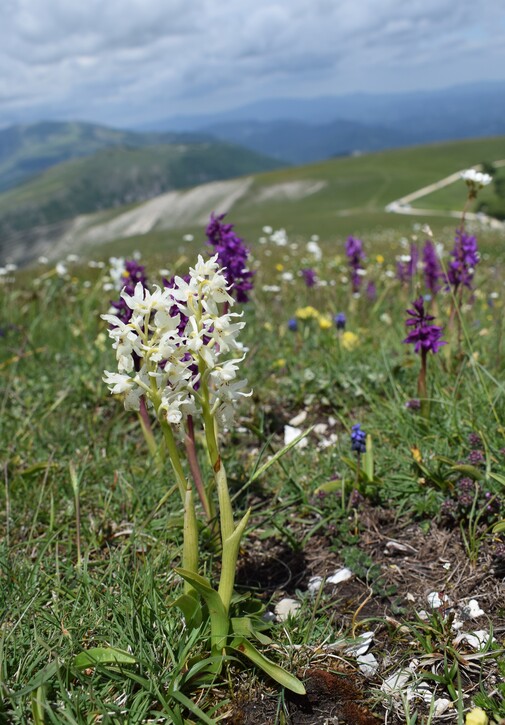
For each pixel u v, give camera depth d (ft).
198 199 82.58
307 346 3.25
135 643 1.50
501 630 1.57
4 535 1.97
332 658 1.53
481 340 2.96
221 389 1.40
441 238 8.66
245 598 1.58
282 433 2.59
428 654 1.51
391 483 2.04
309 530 2.00
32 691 1.34
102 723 1.29
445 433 2.16
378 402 2.50
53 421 2.66
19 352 3.21
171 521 1.90
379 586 1.75
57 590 1.68
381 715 1.41
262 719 1.41
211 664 1.45
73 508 2.06
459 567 1.77
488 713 1.37
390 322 3.55
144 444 2.53
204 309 1.41
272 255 8.45
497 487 1.88
